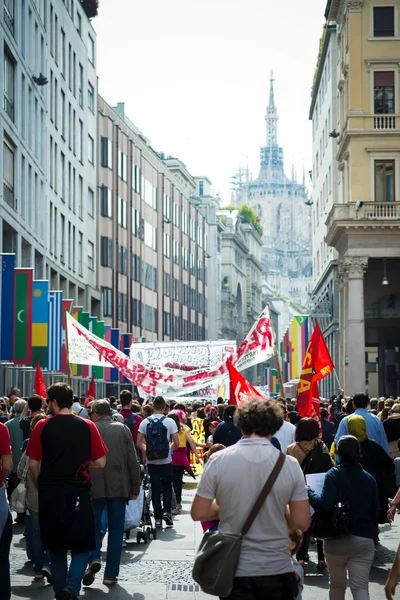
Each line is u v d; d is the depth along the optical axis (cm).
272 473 617
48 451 945
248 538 613
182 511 2089
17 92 4100
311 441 1268
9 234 4066
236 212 16150
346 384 5391
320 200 8094
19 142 4125
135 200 7769
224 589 604
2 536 934
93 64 6519
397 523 1827
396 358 5606
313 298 8600
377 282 5884
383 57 5466
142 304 8012
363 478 906
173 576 1251
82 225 6100
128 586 1177
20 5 4150
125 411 1838
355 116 5453
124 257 7344
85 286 6106
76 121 5900
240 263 16250
